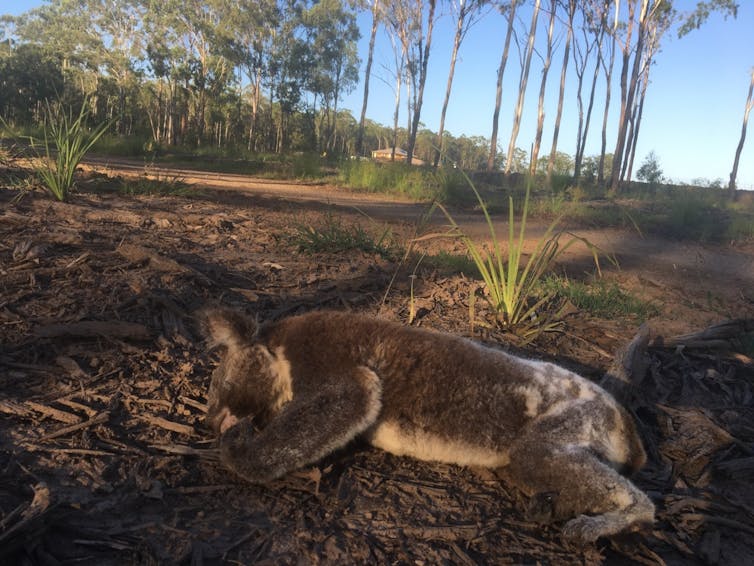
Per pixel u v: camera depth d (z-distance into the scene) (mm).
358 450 1031
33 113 17203
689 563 839
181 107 18656
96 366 1179
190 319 1414
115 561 714
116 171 4328
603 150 10055
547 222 3994
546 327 1601
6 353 1168
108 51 20297
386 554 774
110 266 1644
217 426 969
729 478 1077
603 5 9688
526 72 9469
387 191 5145
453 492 931
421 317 1645
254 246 2229
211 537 771
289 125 21938
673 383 1440
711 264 3150
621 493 793
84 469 877
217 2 17562
